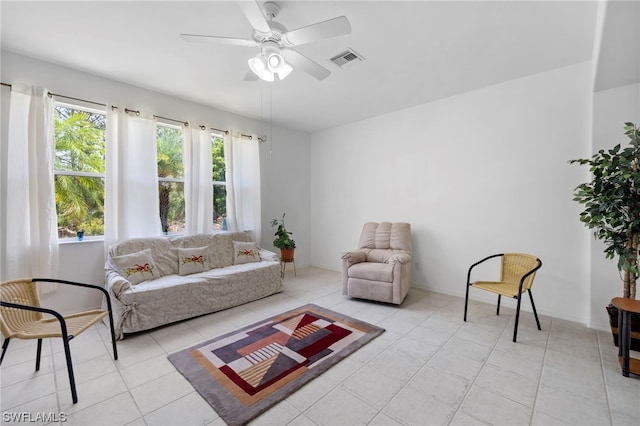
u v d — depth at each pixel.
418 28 2.23
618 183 2.14
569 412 1.59
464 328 2.67
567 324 2.74
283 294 3.70
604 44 1.85
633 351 2.20
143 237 3.28
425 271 3.88
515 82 3.12
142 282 2.87
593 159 2.49
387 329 2.64
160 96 3.49
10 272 2.49
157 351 2.25
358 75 3.02
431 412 1.60
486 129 3.33
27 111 2.59
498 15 2.06
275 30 1.92
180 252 3.34
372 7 1.99
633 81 2.38
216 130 4.02
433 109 3.76
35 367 2.00
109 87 3.11
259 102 3.80
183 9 2.02
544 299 2.98
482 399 1.71
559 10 2.00
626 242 2.20
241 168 4.29
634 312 1.87
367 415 1.58
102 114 3.17
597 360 2.10
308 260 5.40
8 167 2.51
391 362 2.10
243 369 1.99
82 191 3.05
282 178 4.93
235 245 3.85
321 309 3.14
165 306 2.69
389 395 1.74
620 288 2.52
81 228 3.04
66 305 2.84
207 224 3.85
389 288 3.18
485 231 3.36
